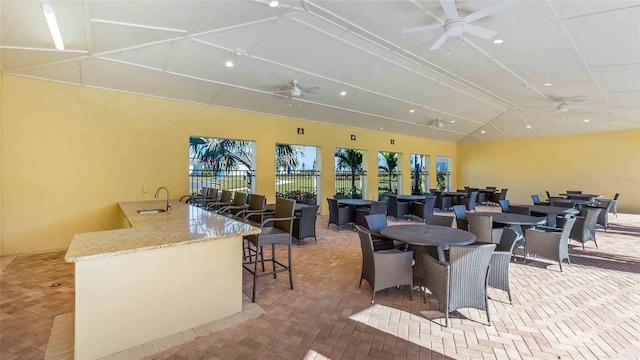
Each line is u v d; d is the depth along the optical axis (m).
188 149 5.83
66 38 3.40
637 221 7.66
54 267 3.76
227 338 2.16
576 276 3.52
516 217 4.18
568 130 10.33
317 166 8.46
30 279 3.35
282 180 8.11
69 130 4.61
